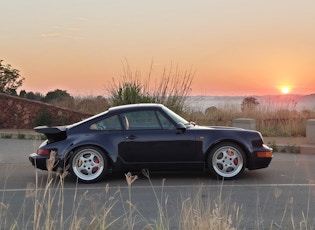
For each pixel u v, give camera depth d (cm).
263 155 877
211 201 701
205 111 1958
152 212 652
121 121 884
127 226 566
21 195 773
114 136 873
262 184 842
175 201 719
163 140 873
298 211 650
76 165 866
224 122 1867
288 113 1859
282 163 1114
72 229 492
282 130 1681
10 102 2012
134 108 893
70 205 694
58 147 863
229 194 757
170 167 877
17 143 1562
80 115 1953
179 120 899
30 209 675
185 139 873
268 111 1895
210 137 876
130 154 872
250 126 1503
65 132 882
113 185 850
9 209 670
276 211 650
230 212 633
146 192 789
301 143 1413
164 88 1850
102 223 498
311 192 774
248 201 712
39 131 873
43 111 1958
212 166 874
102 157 867
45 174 988
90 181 866
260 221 593
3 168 1073
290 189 798
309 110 1883
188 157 875
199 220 454
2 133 1736
